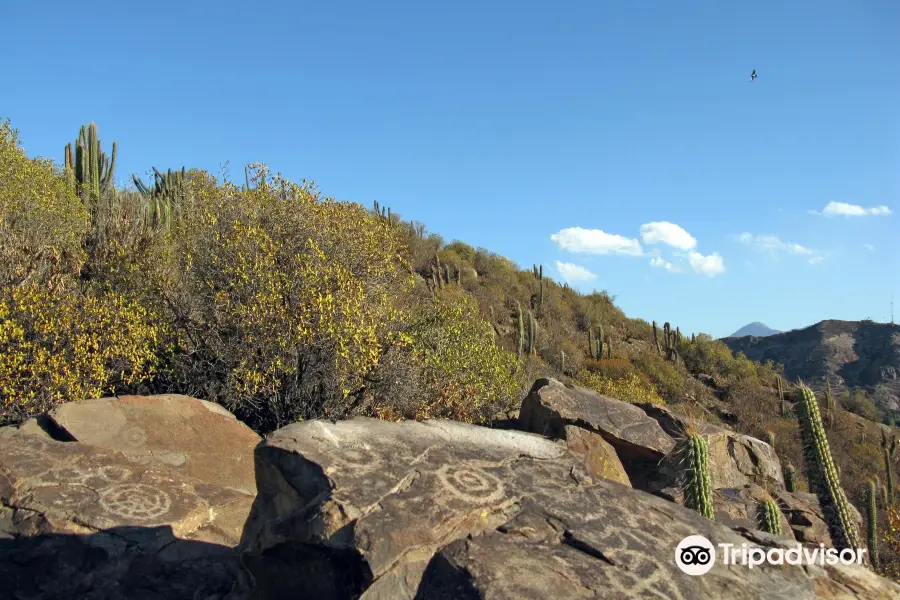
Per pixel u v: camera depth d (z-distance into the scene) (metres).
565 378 21.25
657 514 3.50
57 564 4.09
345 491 3.21
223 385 8.38
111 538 4.34
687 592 2.82
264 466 3.61
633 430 9.37
